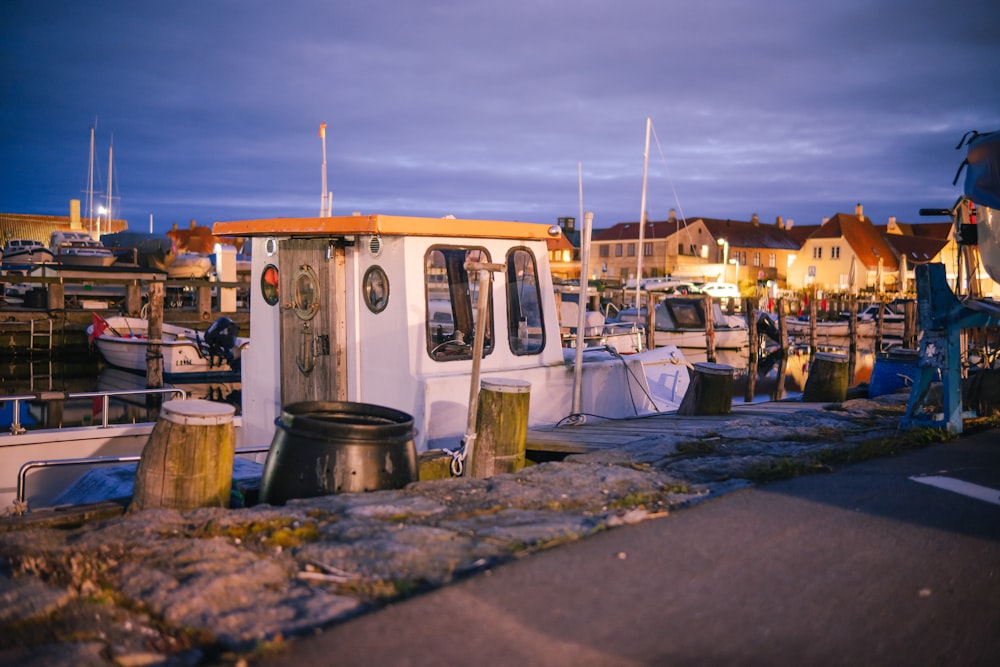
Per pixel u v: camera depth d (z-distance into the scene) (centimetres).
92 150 6856
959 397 799
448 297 902
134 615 367
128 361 2650
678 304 3875
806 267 8869
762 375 3250
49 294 2989
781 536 483
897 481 612
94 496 739
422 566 421
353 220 855
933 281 807
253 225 947
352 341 913
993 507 548
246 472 801
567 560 436
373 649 333
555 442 827
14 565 423
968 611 388
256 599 381
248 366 1039
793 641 355
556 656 333
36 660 319
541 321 1009
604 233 9050
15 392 2270
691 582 412
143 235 3681
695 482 608
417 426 857
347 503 538
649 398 1147
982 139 735
